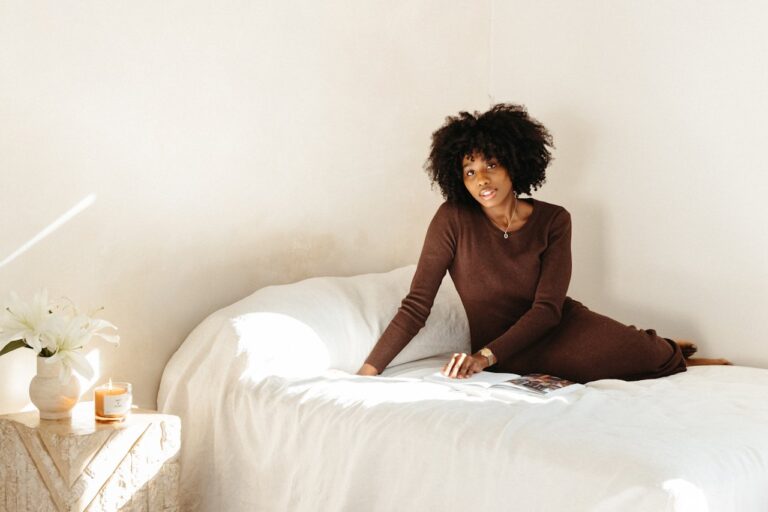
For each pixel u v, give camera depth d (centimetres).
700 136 279
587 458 159
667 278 290
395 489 187
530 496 164
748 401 202
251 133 277
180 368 248
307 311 254
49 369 214
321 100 295
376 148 313
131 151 249
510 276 263
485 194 259
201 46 263
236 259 275
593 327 258
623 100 300
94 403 231
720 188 275
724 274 276
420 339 268
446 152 264
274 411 216
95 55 241
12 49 227
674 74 285
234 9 270
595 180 309
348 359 257
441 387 218
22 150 229
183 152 261
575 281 317
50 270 236
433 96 330
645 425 177
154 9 252
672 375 253
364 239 312
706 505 149
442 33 331
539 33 327
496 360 246
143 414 224
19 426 211
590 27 309
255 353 233
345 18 300
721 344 278
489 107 347
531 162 269
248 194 277
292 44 286
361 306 269
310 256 296
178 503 219
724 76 273
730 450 164
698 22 278
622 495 150
